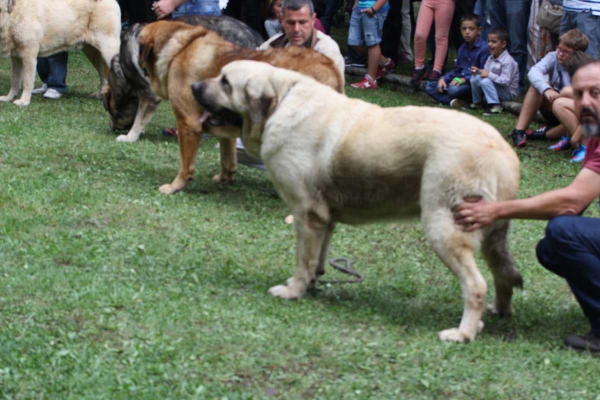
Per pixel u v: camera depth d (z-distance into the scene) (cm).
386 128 429
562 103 869
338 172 442
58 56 1048
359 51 1249
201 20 750
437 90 1116
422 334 438
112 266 512
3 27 951
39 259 514
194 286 484
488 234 437
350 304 479
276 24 1095
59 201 636
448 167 408
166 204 649
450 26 1205
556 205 417
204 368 388
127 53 816
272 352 405
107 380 373
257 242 579
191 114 666
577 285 424
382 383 382
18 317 433
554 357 414
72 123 916
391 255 575
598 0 916
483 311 460
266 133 463
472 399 374
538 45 1069
